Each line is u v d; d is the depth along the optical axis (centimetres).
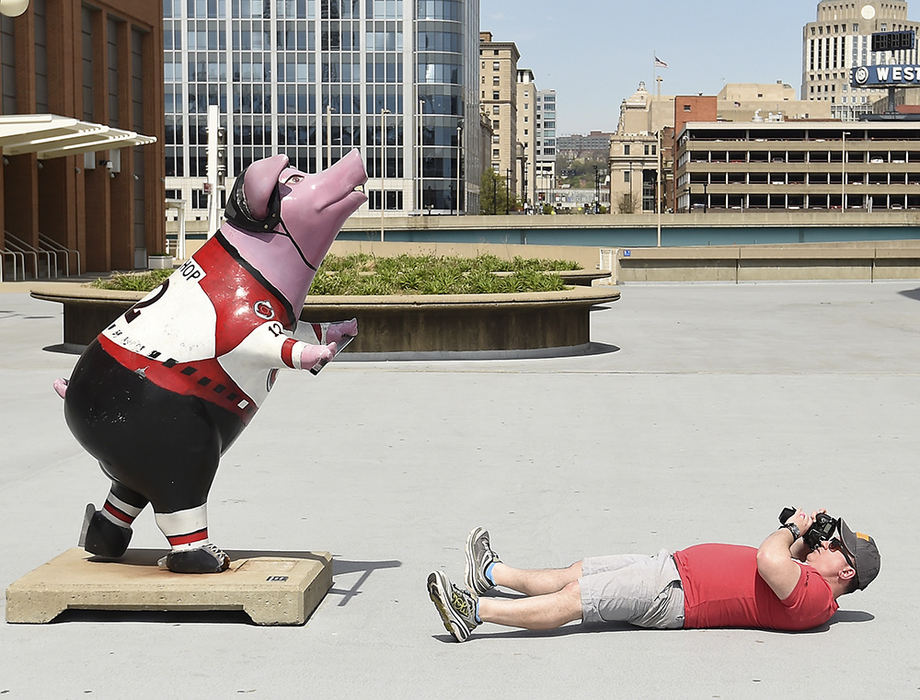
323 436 1034
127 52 5656
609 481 838
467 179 12138
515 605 497
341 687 448
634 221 7806
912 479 844
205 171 11262
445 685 449
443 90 11231
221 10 11106
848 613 540
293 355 523
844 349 1861
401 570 613
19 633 514
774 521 712
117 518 568
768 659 477
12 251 4709
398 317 1684
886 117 17438
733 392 1341
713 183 15275
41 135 4194
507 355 1723
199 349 530
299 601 521
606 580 503
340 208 548
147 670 467
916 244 5138
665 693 441
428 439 1019
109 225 5481
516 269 2322
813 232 7619
